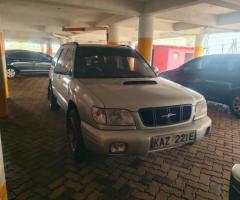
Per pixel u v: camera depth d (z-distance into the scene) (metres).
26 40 27.55
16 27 16.27
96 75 3.27
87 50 3.56
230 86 5.55
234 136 4.16
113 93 2.58
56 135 3.85
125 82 3.03
